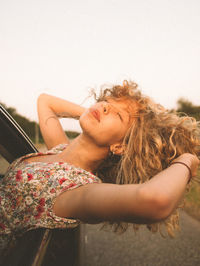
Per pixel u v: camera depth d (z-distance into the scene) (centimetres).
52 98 185
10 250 78
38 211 95
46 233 88
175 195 70
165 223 117
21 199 98
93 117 122
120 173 130
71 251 110
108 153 133
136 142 124
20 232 98
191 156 99
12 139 148
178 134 125
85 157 126
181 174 82
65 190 95
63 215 93
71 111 184
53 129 166
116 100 131
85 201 81
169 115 131
